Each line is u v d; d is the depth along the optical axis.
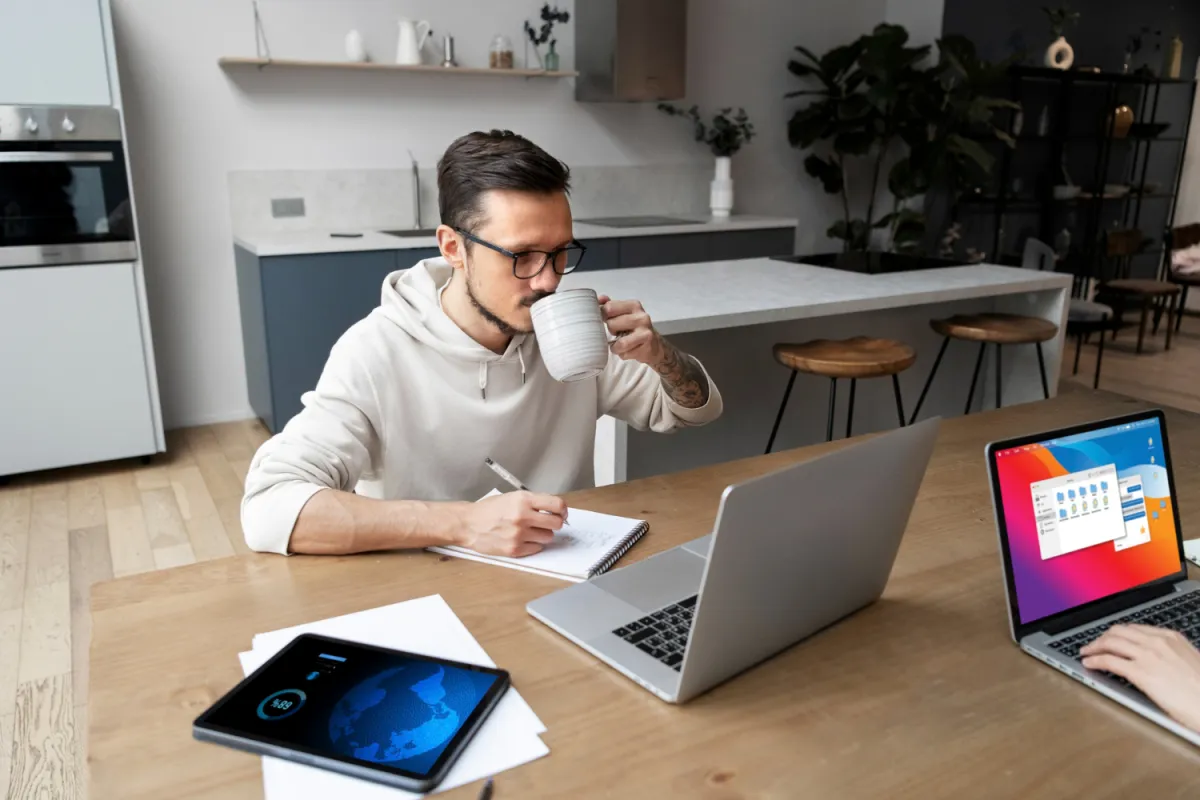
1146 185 6.33
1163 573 1.02
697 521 1.23
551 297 1.09
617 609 0.96
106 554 2.68
